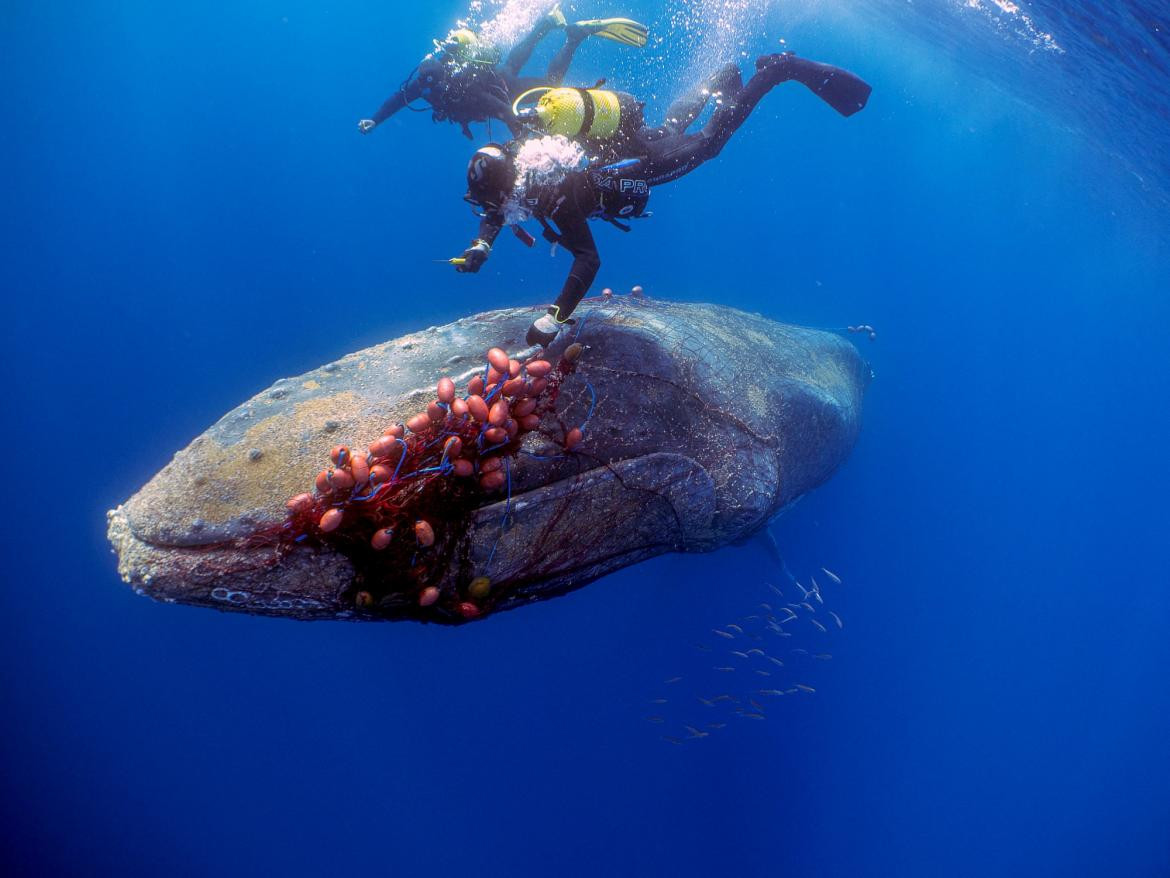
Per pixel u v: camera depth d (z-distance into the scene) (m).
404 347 4.12
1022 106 12.66
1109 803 11.62
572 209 3.16
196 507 3.24
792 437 5.29
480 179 2.98
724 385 4.62
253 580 3.23
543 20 5.97
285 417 3.59
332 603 3.40
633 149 3.46
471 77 6.11
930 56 13.48
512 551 3.55
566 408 3.81
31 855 12.40
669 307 5.52
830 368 6.78
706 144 3.81
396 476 3.09
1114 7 6.21
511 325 4.30
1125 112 8.48
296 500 3.07
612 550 4.09
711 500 4.26
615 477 3.83
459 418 3.18
